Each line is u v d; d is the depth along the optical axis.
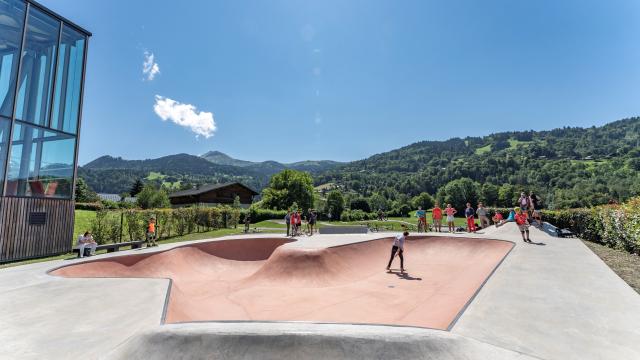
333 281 10.91
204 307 8.48
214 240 14.84
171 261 12.45
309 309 8.14
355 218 62.88
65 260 10.20
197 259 13.55
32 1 12.00
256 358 3.80
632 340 3.89
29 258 11.49
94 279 7.47
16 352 3.90
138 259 11.56
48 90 12.59
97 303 5.71
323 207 64.56
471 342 3.82
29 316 5.09
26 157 11.67
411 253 14.54
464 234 15.39
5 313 5.22
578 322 4.45
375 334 3.96
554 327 4.28
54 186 12.61
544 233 14.81
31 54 12.04
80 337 4.32
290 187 55.16
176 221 21.14
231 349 3.92
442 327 6.46
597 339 3.93
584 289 5.99
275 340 3.98
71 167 13.36
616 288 6.04
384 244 14.93
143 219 18.34
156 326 4.40
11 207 11.00
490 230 17.08
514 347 3.72
